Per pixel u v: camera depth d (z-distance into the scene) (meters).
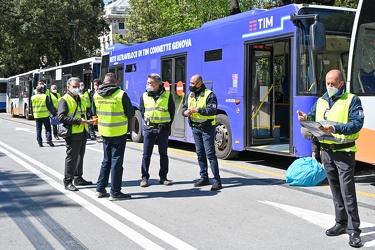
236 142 9.54
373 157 6.77
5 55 46.78
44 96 13.32
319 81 7.75
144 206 6.24
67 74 22.61
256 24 8.92
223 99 9.88
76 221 5.58
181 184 7.67
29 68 47.88
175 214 5.82
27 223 5.54
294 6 8.04
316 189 7.14
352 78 7.11
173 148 12.91
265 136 9.51
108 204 6.37
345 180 4.62
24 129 20.14
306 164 7.41
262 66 9.41
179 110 11.54
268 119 9.56
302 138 7.82
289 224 5.36
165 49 12.12
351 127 4.38
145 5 35.09
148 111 7.41
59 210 6.09
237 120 9.48
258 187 7.35
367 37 6.91
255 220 5.53
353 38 7.14
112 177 6.53
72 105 7.09
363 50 6.96
